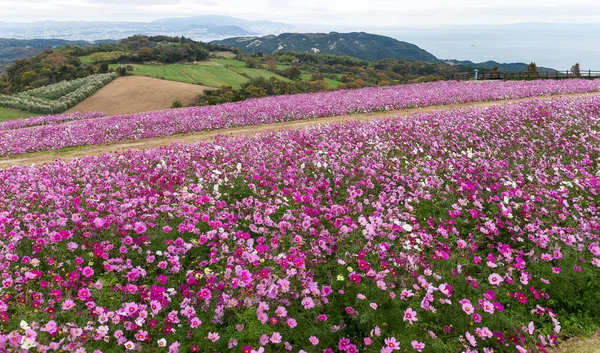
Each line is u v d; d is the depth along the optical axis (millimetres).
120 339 4367
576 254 6164
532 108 17797
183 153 12102
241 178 9453
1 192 9250
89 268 5484
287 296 4969
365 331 4883
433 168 9539
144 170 10516
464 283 5441
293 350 4477
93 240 6414
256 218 6617
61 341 4086
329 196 8180
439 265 5801
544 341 4762
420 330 4719
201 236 6109
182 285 5305
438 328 4828
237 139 14461
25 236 6445
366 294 5090
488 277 5555
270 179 9359
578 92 28422
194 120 22984
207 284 5086
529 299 5566
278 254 5832
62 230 6289
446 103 25891
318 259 5879
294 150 11719
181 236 6637
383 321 4793
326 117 23688
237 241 6156
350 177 9312
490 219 7309
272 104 28922
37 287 5352
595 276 5859
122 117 27359
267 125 22109
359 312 4953
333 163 9820
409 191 8547
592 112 16828
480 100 26375
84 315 4793
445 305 5082
